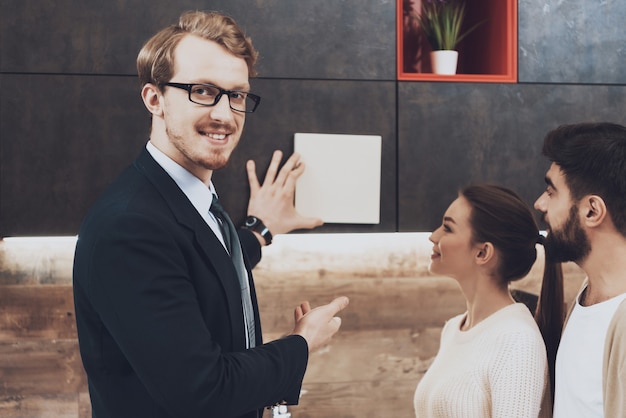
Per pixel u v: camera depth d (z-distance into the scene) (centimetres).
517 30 200
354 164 195
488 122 200
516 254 166
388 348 230
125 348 114
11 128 183
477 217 169
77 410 215
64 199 185
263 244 190
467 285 173
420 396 175
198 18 130
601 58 203
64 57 184
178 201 126
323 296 226
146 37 186
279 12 190
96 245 115
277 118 192
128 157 186
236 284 130
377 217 196
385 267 229
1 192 183
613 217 131
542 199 144
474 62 226
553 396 157
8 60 182
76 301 125
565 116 203
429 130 198
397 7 197
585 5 202
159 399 114
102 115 185
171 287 115
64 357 214
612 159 131
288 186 191
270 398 124
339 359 229
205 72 125
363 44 195
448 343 176
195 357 113
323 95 193
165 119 128
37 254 212
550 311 157
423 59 229
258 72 190
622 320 121
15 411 214
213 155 127
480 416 159
